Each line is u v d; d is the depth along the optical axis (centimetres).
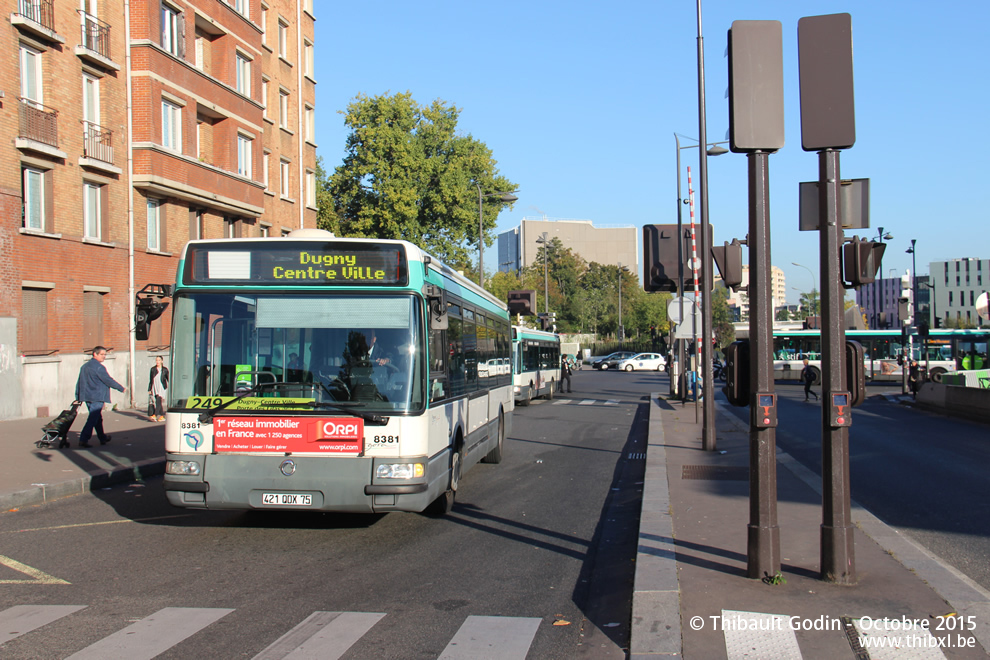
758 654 452
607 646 496
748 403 609
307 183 3928
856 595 553
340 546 771
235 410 744
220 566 693
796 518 825
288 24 3700
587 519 916
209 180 2698
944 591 561
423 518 911
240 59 3088
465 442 1021
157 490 1137
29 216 2066
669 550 682
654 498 941
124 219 2384
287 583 639
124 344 2386
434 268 862
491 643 502
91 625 533
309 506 734
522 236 15562
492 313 1355
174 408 752
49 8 2106
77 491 1105
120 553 741
